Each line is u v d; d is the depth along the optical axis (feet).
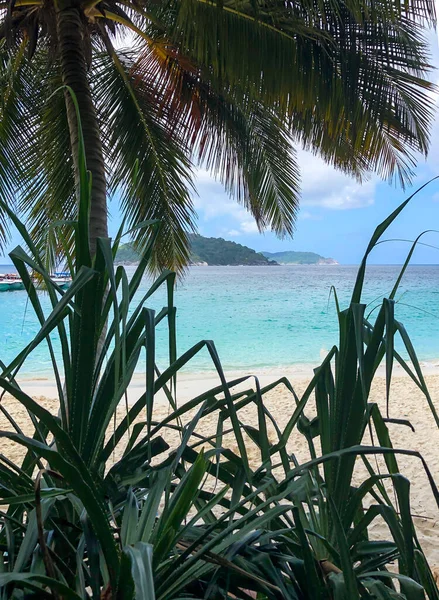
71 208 18.51
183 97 19.94
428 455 15.03
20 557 2.89
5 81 18.40
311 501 4.18
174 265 21.54
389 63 14.23
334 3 11.84
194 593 3.72
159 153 19.85
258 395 4.15
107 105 19.70
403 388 25.31
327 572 3.71
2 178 17.94
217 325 66.90
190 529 3.99
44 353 47.85
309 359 44.65
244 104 17.56
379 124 16.01
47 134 18.44
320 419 4.17
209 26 12.51
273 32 13.12
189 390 27.17
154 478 3.91
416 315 75.41
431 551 8.95
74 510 3.91
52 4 14.71
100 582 3.32
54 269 16.75
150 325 3.31
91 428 3.84
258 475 4.42
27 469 4.42
